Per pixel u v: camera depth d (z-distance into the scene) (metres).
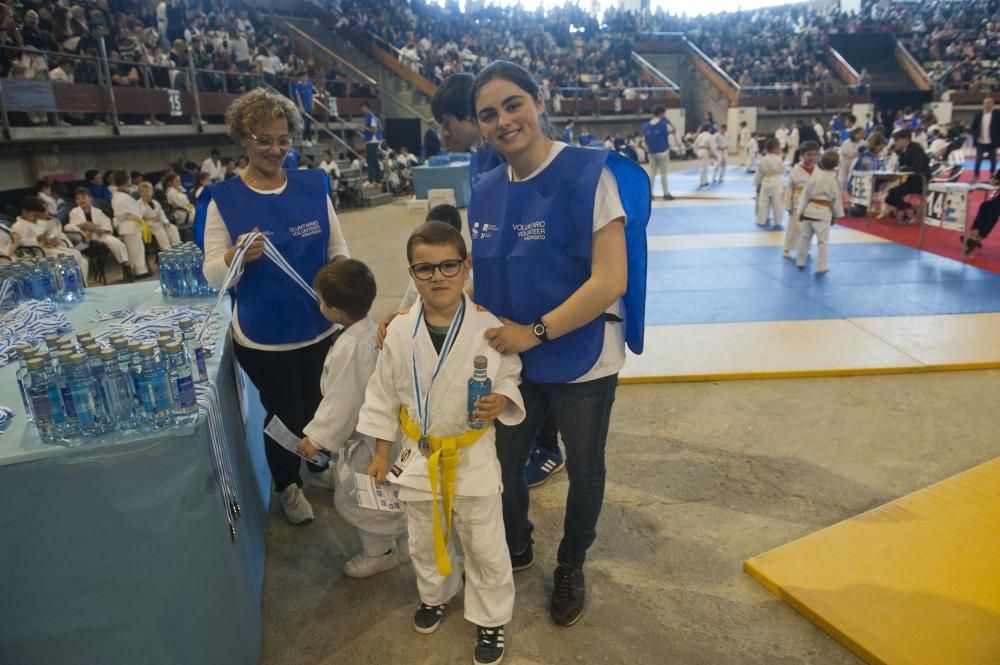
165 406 1.81
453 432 2.10
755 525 2.93
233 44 16.06
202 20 16.50
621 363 2.20
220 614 1.96
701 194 14.84
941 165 13.19
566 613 2.37
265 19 20.83
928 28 37.41
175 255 3.37
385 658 2.27
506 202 2.06
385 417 2.18
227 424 2.35
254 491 2.79
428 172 13.65
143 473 1.79
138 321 2.93
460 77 2.81
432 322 2.10
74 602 1.82
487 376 2.02
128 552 1.82
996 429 3.68
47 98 9.62
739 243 8.97
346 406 2.44
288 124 2.71
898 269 7.15
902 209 9.93
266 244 2.62
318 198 2.88
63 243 7.35
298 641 2.35
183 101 13.17
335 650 2.31
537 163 2.01
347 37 24.38
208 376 2.19
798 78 32.94
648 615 2.43
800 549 2.68
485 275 2.14
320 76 20.36
